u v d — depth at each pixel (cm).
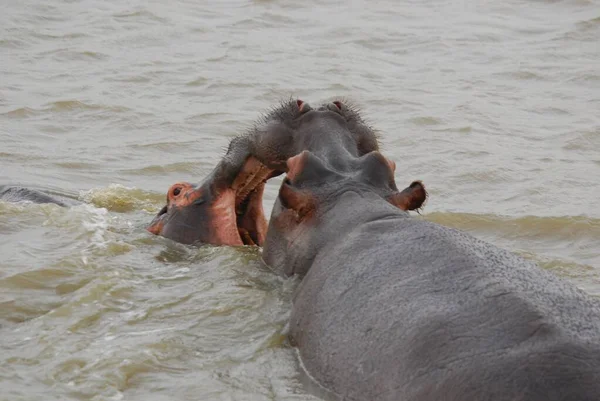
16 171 2472
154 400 1264
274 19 4116
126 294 1614
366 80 3362
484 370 1026
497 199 2358
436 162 2602
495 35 3947
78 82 3269
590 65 3547
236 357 1382
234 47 3697
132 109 3009
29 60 3503
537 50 3744
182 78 3338
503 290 1129
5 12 4022
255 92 3195
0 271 1691
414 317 1152
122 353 1378
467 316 1111
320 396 1227
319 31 3953
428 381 1062
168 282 1675
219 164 1862
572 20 4119
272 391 1277
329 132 1666
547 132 2869
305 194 1562
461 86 3316
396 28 4019
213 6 4300
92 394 1275
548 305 1102
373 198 1533
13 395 1264
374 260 1320
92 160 2597
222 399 1266
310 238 1533
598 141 2783
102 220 2020
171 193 1925
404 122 2930
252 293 1580
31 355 1388
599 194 2375
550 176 2500
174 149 2698
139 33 3850
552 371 992
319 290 1361
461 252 1248
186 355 1392
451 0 4484
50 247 1838
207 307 1548
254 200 1897
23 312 1558
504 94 3244
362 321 1222
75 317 1516
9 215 1998
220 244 1862
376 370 1141
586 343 1023
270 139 1716
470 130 2855
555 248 2031
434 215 2188
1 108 2977
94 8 4175
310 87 3259
